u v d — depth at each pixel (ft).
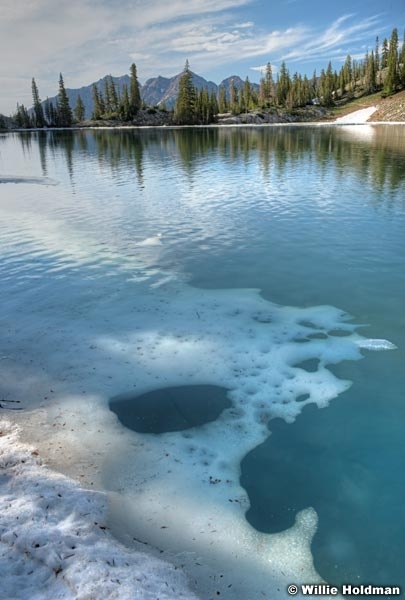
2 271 36.35
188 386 21.01
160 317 28.04
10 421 18.15
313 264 36.88
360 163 94.79
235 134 231.09
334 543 13.60
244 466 16.49
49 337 25.44
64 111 424.05
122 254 40.14
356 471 16.38
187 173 90.68
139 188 74.33
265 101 451.94
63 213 56.18
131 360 23.09
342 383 21.30
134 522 13.76
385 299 30.19
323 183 72.43
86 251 41.06
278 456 16.99
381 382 21.35
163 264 37.65
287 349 24.21
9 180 85.97
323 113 408.87
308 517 14.46
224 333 25.93
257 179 79.46
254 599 11.68
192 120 390.42
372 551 13.38
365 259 37.60
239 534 13.67
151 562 12.21
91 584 10.61
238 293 31.68
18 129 430.20
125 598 10.30
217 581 12.06
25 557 11.27
